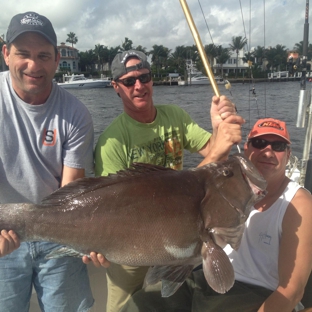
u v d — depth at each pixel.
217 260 1.98
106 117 22.97
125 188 2.11
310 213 2.24
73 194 2.16
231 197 2.08
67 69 88.56
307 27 3.80
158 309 2.66
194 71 74.69
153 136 3.03
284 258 2.24
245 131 9.56
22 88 2.41
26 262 2.62
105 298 3.56
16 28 2.30
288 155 2.42
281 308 2.16
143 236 2.04
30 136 2.51
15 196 2.59
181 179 2.11
